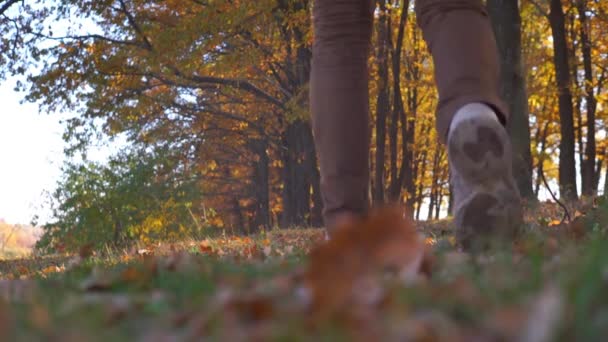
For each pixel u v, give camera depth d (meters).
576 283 1.15
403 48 25.81
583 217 5.09
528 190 14.54
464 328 1.08
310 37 18.36
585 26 24.05
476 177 2.51
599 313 0.96
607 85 27.09
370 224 1.18
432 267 1.91
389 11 21.55
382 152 20.58
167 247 11.02
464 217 2.53
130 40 21.42
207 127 29.45
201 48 18.73
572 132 21.03
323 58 3.06
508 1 15.27
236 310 1.23
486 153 2.49
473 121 2.51
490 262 2.07
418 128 33.59
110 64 20.33
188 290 1.73
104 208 18.22
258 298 1.25
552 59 26.55
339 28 3.04
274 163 32.72
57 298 1.74
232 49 21.48
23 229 19.80
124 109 21.73
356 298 1.24
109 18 21.38
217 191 39.97
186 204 18.81
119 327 1.22
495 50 2.75
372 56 20.66
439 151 35.00
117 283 2.20
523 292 1.31
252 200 40.28
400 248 1.18
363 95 3.03
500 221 2.51
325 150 3.04
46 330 1.14
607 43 25.44
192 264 2.83
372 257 1.18
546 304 0.85
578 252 2.00
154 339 1.09
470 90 2.63
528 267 1.82
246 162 38.12
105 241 18.02
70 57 20.52
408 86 25.00
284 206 29.70
